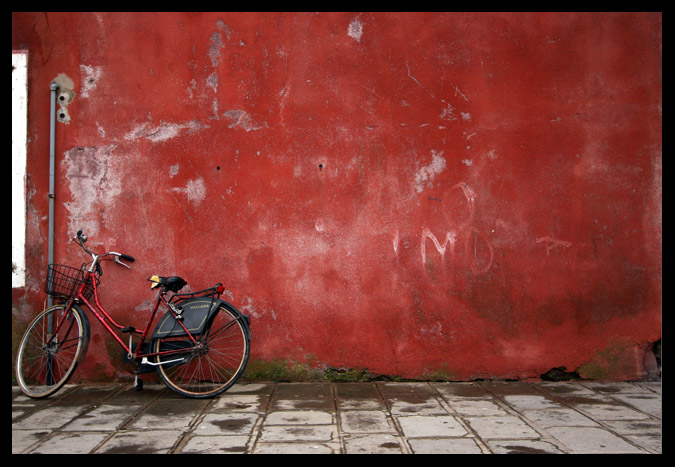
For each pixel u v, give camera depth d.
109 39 4.81
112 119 4.79
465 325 4.77
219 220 4.78
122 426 3.56
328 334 4.75
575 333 4.79
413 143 4.83
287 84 4.84
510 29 4.87
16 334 4.67
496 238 4.81
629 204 4.84
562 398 4.23
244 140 4.81
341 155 4.82
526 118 4.84
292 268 4.77
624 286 4.80
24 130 4.74
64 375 4.47
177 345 4.36
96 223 4.75
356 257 4.78
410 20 4.86
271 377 4.73
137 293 4.73
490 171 4.82
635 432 3.42
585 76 4.87
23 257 4.70
